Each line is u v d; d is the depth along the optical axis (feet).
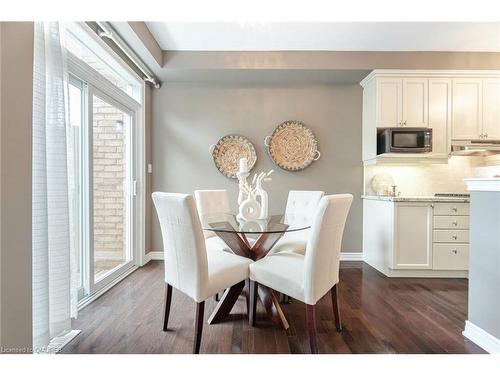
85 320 6.55
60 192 5.34
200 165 12.09
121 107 9.74
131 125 10.55
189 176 12.11
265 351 5.35
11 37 3.92
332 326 6.34
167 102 12.05
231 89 12.06
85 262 7.79
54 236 5.30
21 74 4.10
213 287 5.40
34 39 4.53
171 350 5.37
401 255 9.68
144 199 11.25
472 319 5.86
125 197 10.51
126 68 9.59
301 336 5.91
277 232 6.08
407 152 10.43
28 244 4.26
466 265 9.59
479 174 11.68
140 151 11.05
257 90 12.04
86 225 7.81
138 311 7.04
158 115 12.05
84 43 7.77
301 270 5.56
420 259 9.68
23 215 4.17
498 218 5.29
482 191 5.66
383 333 6.06
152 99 12.02
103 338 5.79
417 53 10.61
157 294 8.15
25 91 4.18
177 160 12.11
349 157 12.00
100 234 8.80
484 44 10.12
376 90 10.71
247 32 9.25
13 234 4.00
